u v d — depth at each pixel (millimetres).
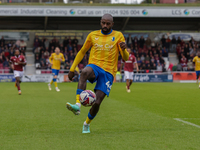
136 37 46281
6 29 45312
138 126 8414
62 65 41594
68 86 29375
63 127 8258
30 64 44281
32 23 45281
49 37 46250
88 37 7480
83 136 7023
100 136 7023
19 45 44219
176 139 6727
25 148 5922
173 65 45688
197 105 13812
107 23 7152
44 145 6152
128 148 5895
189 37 48656
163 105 13758
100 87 7098
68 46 43750
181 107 13047
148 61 43156
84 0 39469
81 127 8258
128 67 21625
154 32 48406
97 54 7301
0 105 13602
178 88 26516
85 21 45688
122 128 8117
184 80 41281
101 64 7242
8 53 41812
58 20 44844
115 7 39062
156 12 39688
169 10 39750
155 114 10852
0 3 37219
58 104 14047
